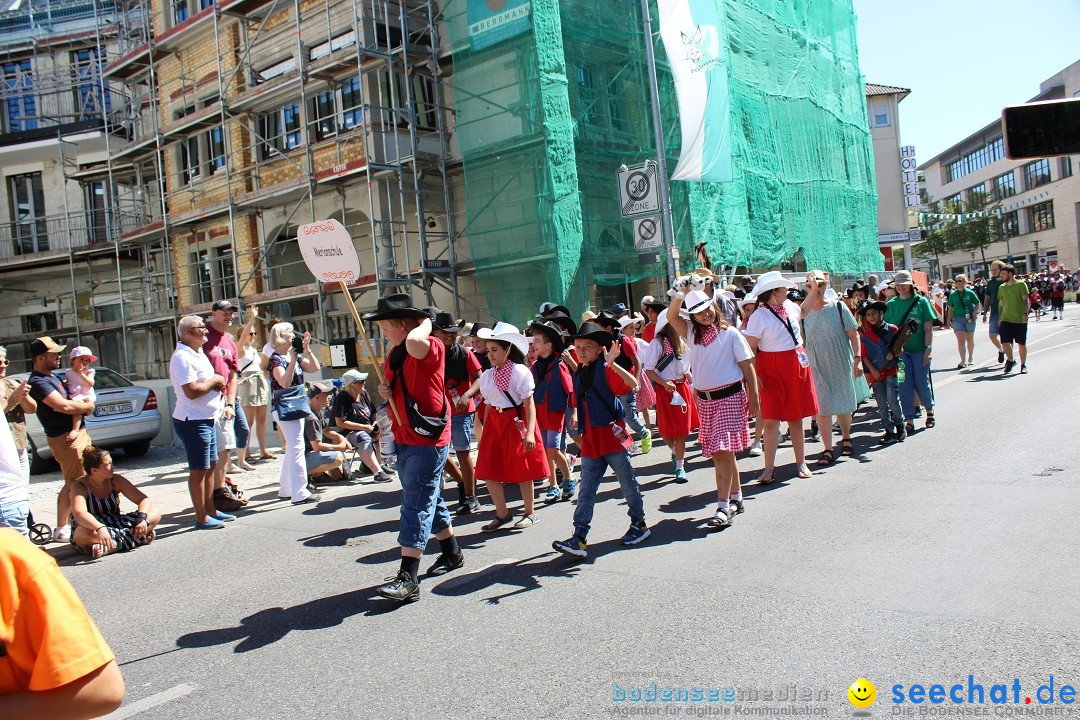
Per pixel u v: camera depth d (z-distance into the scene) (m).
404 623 4.71
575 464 9.53
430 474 5.16
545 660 4.01
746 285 17.25
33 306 24.83
